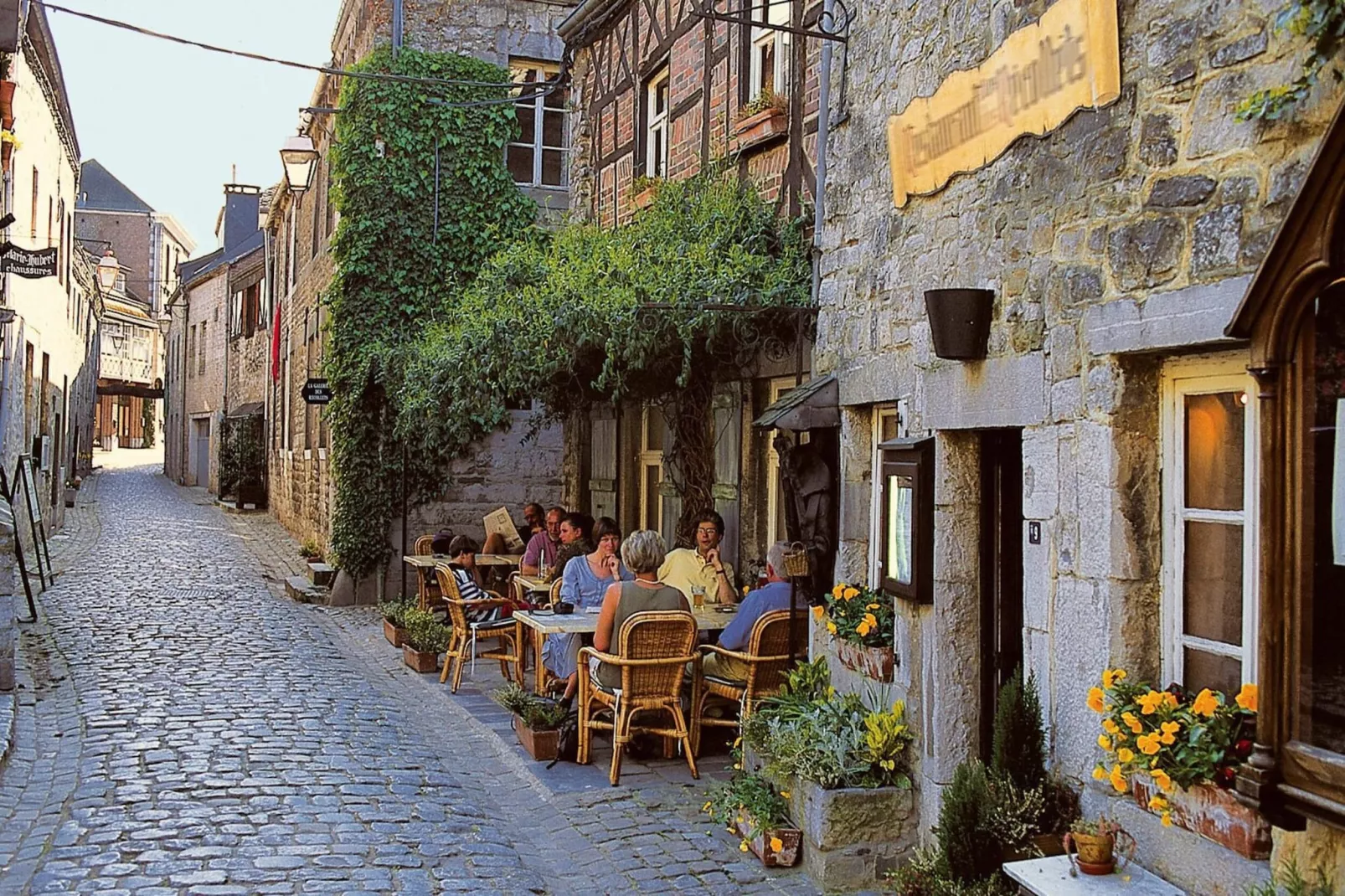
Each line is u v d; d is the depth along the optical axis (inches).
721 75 363.3
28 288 644.1
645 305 289.4
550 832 237.5
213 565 700.0
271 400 1064.2
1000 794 169.3
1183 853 142.8
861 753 210.8
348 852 214.4
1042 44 171.9
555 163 603.5
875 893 200.8
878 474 240.1
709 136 372.8
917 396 213.5
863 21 242.4
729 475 354.9
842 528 248.4
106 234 2171.5
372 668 415.2
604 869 214.7
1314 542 117.6
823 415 248.1
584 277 317.7
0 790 251.8
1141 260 151.0
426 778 269.4
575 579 339.3
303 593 573.6
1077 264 165.0
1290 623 118.7
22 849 213.6
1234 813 131.5
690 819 241.3
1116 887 144.9
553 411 483.5
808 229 300.4
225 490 1176.8
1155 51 149.8
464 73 577.3
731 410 353.7
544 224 592.1
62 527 872.3
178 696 344.5
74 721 313.9
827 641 249.6
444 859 214.5
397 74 565.0
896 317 223.8
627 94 447.8
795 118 312.0
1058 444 168.2
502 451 589.0
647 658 267.6
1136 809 151.5
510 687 332.2
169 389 1731.1
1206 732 135.0
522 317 334.3
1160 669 154.8
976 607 203.6
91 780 257.0
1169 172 147.1
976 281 193.8
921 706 209.2
